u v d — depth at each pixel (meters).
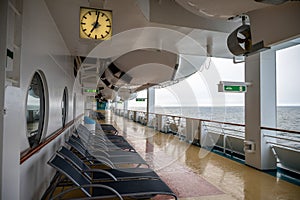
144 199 2.54
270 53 3.88
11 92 1.34
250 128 4.02
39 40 2.45
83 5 2.67
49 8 2.77
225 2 1.83
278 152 3.75
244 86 4.06
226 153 5.06
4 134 1.24
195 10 2.11
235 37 2.74
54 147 3.27
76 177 2.16
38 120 2.91
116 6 2.55
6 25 1.35
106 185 2.20
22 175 1.91
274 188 2.97
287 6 2.04
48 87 2.94
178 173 3.59
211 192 2.82
